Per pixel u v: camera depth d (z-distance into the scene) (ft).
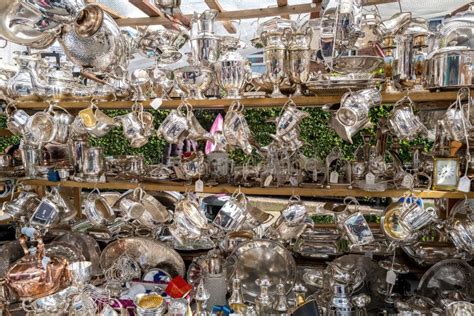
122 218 5.93
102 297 4.92
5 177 6.32
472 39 3.94
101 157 5.86
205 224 5.03
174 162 6.30
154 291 5.26
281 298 4.67
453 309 4.11
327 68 4.49
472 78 3.79
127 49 4.11
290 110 4.49
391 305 5.13
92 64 3.81
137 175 5.98
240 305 4.84
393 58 4.54
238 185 5.34
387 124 4.81
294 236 5.50
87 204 5.52
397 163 5.59
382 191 4.75
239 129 4.54
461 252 5.28
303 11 6.12
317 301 5.00
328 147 8.00
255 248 5.51
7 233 7.13
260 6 6.39
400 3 5.62
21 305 4.79
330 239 5.96
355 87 4.19
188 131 4.94
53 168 6.03
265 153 5.64
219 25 7.19
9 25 3.02
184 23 5.88
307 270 5.58
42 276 4.52
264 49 4.51
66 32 3.54
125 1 5.93
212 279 5.23
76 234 6.35
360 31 3.90
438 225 4.87
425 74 4.11
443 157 4.60
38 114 5.12
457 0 6.08
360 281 5.22
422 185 4.94
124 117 5.16
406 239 4.49
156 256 5.99
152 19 6.28
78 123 5.28
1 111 6.21
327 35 3.92
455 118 3.98
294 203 4.96
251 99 4.71
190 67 4.76
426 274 5.18
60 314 4.55
